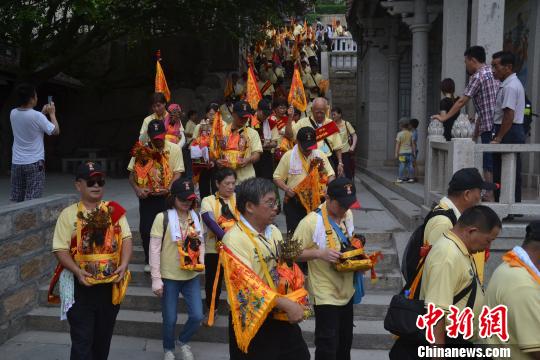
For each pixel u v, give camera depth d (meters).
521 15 9.97
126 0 11.77
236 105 6.50
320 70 23.89
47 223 6.30
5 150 15.02
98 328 4.12
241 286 3.08
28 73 14.20
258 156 6.60
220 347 5.41
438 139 6.73
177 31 14.92
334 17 43.09
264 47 19.17
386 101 15.72
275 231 3.44
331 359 3.92
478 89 6.06
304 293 3.22
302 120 6.96
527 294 2.73
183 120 17.73
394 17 14.91
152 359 5.13
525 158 9.88
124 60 18.44
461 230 3.09
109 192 11.57
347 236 4.04
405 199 9.12
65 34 13.69
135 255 6.75
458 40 8.89
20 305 5.80
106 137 18.41
